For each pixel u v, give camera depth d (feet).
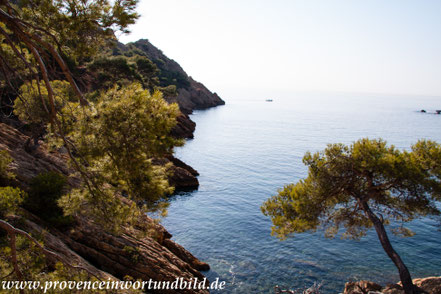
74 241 50.31
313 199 49.80
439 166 43.27
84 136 19.36
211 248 80.84
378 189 48.21
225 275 67.82
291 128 391.24
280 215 52.60
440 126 467.52
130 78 201.57
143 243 57.21
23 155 62.23
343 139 308.40
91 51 22.49
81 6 20.16
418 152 46.03
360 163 46.65
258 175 165.68
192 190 132.67
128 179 21.13
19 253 19.16
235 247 81.92
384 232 46.19
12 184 51.78
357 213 53.31
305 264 73.56
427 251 81.66
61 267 18.61
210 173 164.45
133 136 19.10
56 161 66.54
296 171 177.68
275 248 81.87
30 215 48.34
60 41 20.90
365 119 560.20
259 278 67.10
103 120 19.02
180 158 196.95
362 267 72.74
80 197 22.35
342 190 50.72
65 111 20.43
